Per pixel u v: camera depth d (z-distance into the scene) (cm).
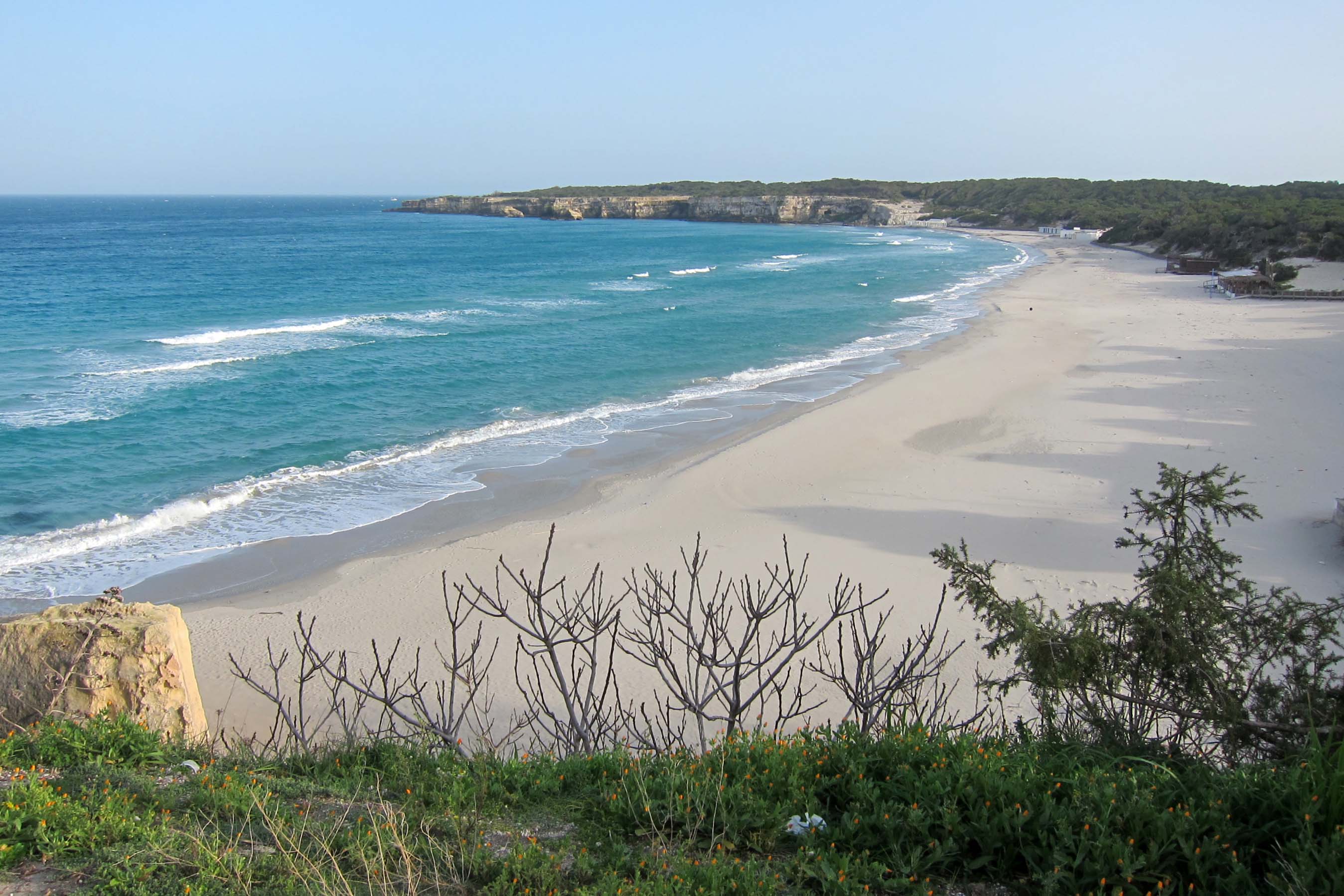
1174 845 449
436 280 5959
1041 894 441
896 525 1579
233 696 1032
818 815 511
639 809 516
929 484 1802
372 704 1002
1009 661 1058
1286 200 8338
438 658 1124
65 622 671
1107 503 1650
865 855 461
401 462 2027
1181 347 3231
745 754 574
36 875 435
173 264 6919
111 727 607
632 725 862
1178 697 579
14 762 570
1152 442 2027
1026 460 1939
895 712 704
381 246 9481
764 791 536
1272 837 453
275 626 1233
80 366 2925
